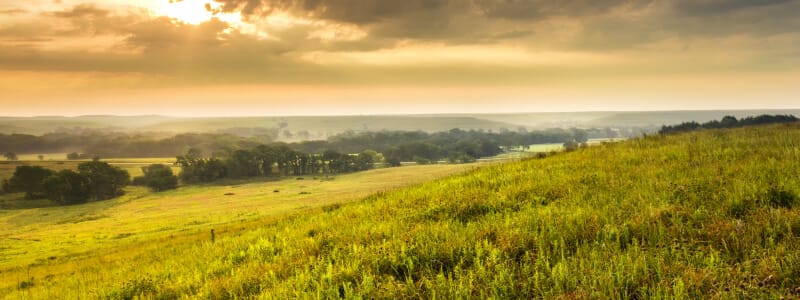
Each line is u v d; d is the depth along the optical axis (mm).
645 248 5246
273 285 6391
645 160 11758
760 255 4535
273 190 137750
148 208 117875
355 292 5445
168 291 7770
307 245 8578
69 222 103875
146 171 182375
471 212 8984
